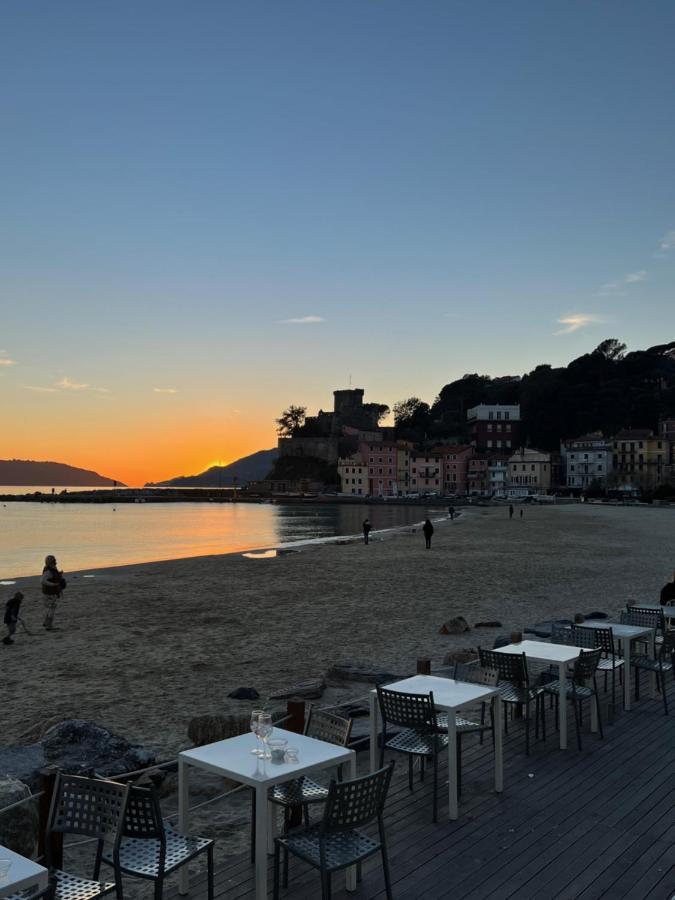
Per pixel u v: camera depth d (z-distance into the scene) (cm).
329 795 478
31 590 2698
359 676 1312
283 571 3222
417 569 3231
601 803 688
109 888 464
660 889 538
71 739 841
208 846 514
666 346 19662
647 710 994
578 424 16550
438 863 576
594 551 4041
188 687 1301
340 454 19288
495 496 14600
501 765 716
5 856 427
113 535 7238
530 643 966
